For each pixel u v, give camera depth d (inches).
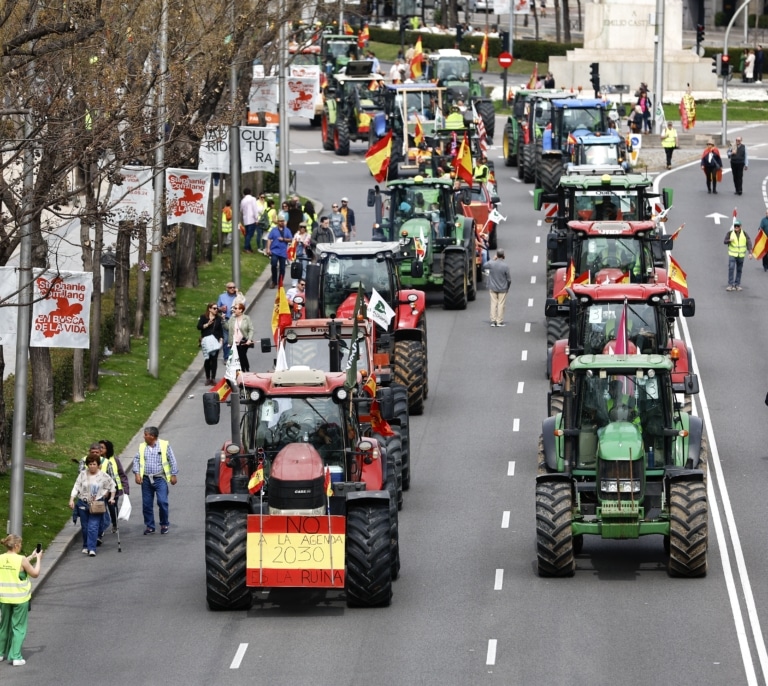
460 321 2719.0
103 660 1384.1
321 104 5078.7
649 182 2659.9
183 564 1660.9
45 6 1800.0
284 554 1448.1
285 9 3326.8
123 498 1707.7
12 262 2603.3
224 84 2800.2
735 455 1991.9
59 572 1646.2
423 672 1327.5
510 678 1310.3
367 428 1626.5
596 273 2359.7
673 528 1513.3
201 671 1348.4
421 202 2807.6
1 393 1910.7
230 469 1560.0
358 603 1485.0
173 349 2600.9
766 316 2711.6
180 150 2459.4
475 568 1599.4
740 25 7746.1
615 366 1574.8
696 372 2385.6
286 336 1840.6
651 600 1488.7
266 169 2918.3
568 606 1478.8
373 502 1481.3
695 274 3014.3
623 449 1514.5
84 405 2231.8
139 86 2129.7
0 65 1619.1
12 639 1382.9
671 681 1296.8
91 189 2154.3
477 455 2010.3
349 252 2239.2
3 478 1900.8
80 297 1770.4
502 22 7800.2
